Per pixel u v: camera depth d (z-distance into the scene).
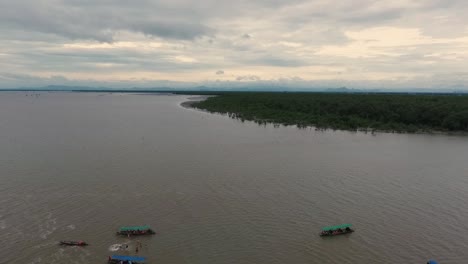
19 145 112.81
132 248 51.50
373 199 71.25
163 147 113.31
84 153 103.19
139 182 77.88
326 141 130.62
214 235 55.72
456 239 56.22
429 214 64.81
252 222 60.28
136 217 60.78
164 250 51.22
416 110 174.50
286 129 158.62
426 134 152.25
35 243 51.97
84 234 54.78
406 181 82.62
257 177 83.19
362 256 51.12
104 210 63.12
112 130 146.38
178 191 73.00
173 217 61.25
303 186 77.81
